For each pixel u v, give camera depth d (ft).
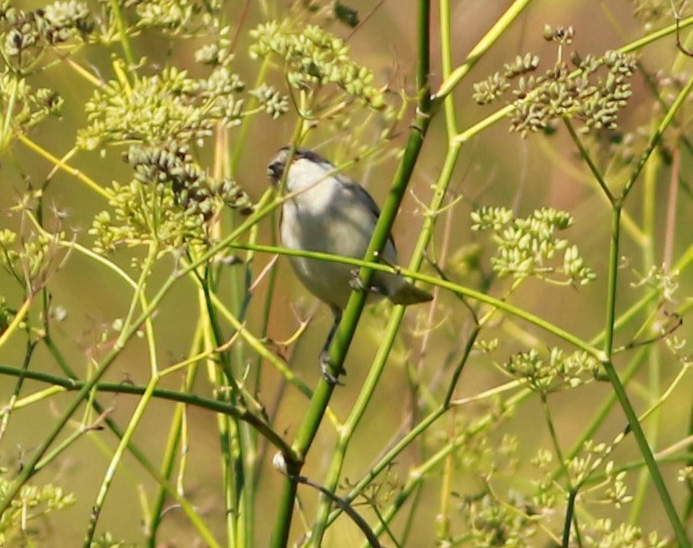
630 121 34.40
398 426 35.47
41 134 38.01
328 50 19.63
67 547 31.04
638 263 40.45
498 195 38.60
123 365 39.70
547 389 22.47
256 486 26.86
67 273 39.68
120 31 22.39
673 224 30.63
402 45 36.60
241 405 21.15
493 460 28.25
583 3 38.93
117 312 39.99
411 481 25.25
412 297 29.30
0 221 34.99
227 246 19.65
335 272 30.68
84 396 18.13
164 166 18.81
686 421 38.27
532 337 31.35
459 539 24.00
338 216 30.55
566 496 23.24
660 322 25.67
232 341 20.75
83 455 40.42
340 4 24.77
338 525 31.45
